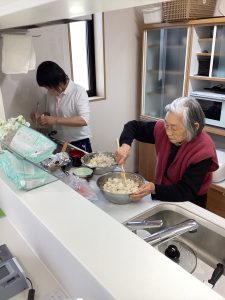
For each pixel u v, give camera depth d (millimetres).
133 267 574
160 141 1470
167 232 890
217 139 2605
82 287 625
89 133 2191
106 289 523
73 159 1501
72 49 2598
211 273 964
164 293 516
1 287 725
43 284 768
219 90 2463
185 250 1040
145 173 3182
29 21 943
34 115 1944
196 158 1236
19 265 798
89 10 700
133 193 1160
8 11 643
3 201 1058
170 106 1253
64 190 897
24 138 956
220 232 1050
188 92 2551
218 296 511
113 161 1516
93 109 2828
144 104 3061
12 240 942
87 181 1373
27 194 875
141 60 2988
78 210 780
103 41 2654
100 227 703
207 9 2344
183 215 1156
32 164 896
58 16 824
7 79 1826
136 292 517
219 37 2264
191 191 1218
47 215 758
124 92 3031
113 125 3061
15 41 1519
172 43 2676
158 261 590
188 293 516
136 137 1715
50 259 779
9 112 1908
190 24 2318
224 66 2307
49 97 2023
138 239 659
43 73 1777
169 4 2379
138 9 2795
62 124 1900
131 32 2846
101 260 592
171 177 1389
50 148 903
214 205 2100
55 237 677
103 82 2809
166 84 2895
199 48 2471
